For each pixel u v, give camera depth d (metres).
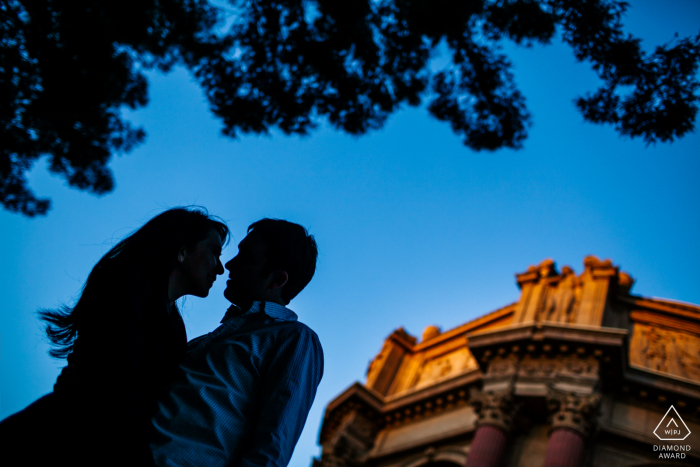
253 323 3.41
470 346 28.59
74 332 3.15
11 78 12.53
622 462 23.45
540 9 12.04
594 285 29.84
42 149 13.88
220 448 2.92
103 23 12.41
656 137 11.64
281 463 2.87
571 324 27.69
